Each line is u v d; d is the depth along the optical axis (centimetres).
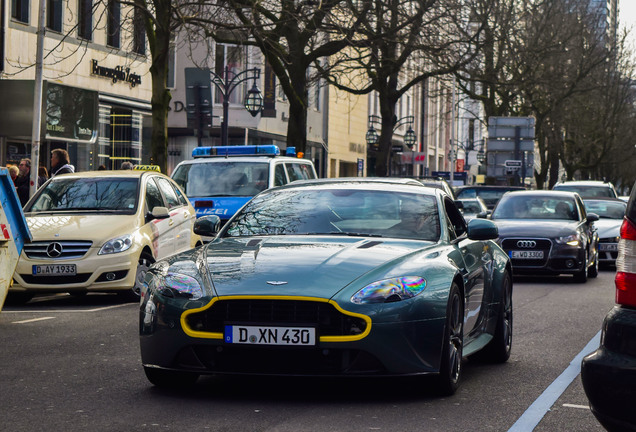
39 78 2175
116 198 1650
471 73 3797
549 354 1080
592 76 5891
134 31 2877
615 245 2662
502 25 4347
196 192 2123
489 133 4869
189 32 2550
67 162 2169
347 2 3008
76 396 794
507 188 3559
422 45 3138
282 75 3036
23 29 3111
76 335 1170
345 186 977
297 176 2277
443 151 9288
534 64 4925
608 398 532
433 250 859
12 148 3131
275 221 924
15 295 1617
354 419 716
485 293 973
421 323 769
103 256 1529
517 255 2144
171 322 771
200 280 784
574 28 5469
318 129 5916
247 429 679
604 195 3344
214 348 768
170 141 4778
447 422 714
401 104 7681
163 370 812
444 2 3234
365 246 839
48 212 1625
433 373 785
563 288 2012
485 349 1017
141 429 675
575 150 7862
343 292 759
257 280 769
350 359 758
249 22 2670
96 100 3089
